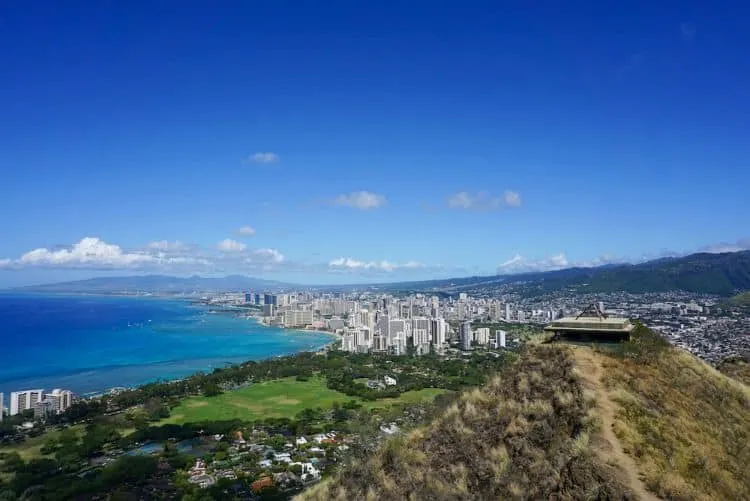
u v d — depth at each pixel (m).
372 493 16.03
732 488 14.59
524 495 13.99
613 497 12.82
